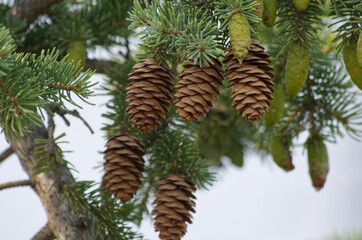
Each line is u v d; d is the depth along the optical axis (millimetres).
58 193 1111
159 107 1009
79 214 1100
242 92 985
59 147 1073
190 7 1024
